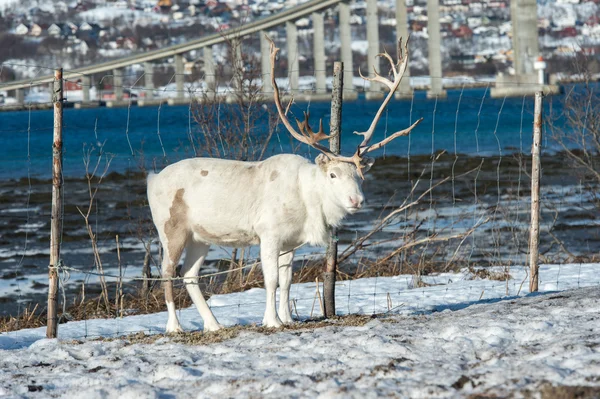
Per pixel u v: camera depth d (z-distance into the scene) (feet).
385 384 34.24
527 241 108.78
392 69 55.01
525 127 286.25
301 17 418.31
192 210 53.21
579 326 41.60
